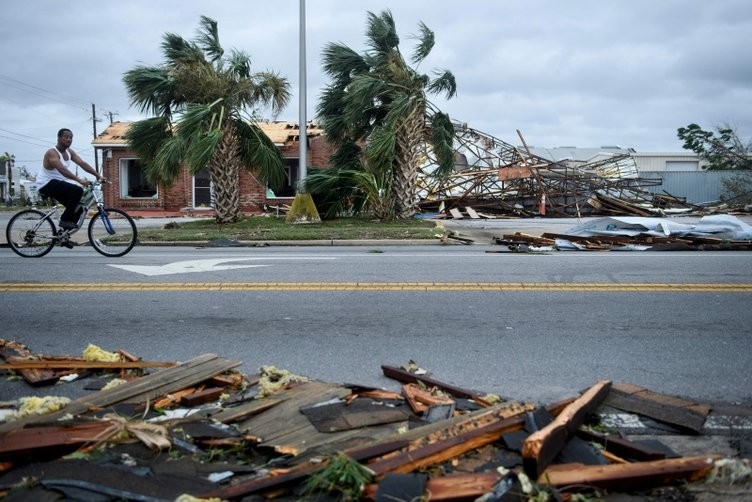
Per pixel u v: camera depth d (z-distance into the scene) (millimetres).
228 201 17906
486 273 8555
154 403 3727
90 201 10672
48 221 10688
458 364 4770
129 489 2607
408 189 18359
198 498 2541
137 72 17234
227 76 17625
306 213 17766
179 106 18078
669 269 8875
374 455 2895
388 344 5281
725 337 5430
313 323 5953
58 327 5863
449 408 3574
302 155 17938
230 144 17703
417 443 3002
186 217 26875
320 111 18797
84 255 11117
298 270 8914
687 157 45719
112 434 3084
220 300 6926
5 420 3438
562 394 4152
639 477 2691
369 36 18297
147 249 12898
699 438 3439
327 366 4730
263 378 4195
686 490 2705
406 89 17922
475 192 27672
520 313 6270
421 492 2535
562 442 2969
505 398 4000
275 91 17953
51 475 2730
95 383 4336
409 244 13812
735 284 7637
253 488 2621
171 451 3041
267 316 6219
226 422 3447
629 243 12211
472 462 2932
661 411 3707
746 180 31172
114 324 5965
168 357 4977
